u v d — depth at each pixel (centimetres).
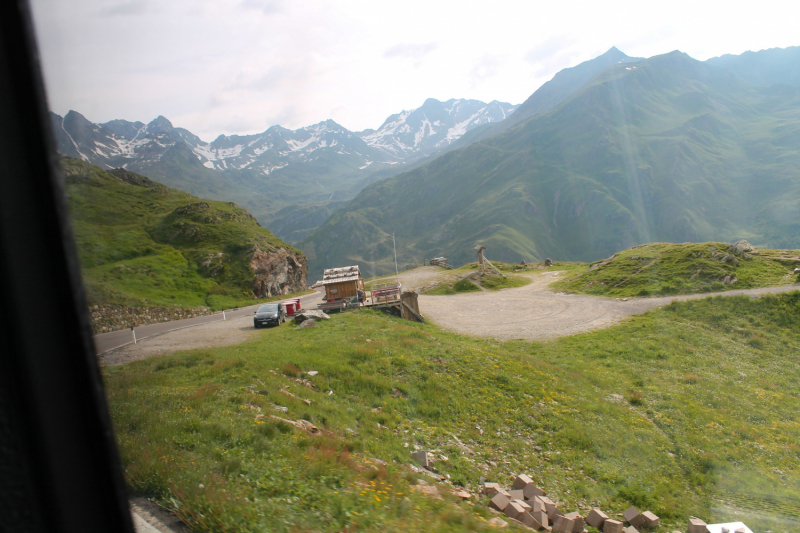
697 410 1947
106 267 4922
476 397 1828
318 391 1675
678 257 4881
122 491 304
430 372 2023
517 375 2128
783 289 3600
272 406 1322
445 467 1263
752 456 1551
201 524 610
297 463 901
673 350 2859
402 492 884
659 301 4044
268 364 1842
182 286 5631
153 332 3372
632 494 1232
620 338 3172
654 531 1077
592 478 1330
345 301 4072
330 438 1152
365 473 955
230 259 6725
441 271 9012
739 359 2734
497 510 1034
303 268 9288
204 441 912
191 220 7238
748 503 1223
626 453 1501
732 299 3528
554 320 3912
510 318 4166
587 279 5469
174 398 1195
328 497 755
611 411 1855
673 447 1581
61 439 263
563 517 1055
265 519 641
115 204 6544
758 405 2083
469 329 3762
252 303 5756
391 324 3281
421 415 1631
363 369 1959
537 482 1275
